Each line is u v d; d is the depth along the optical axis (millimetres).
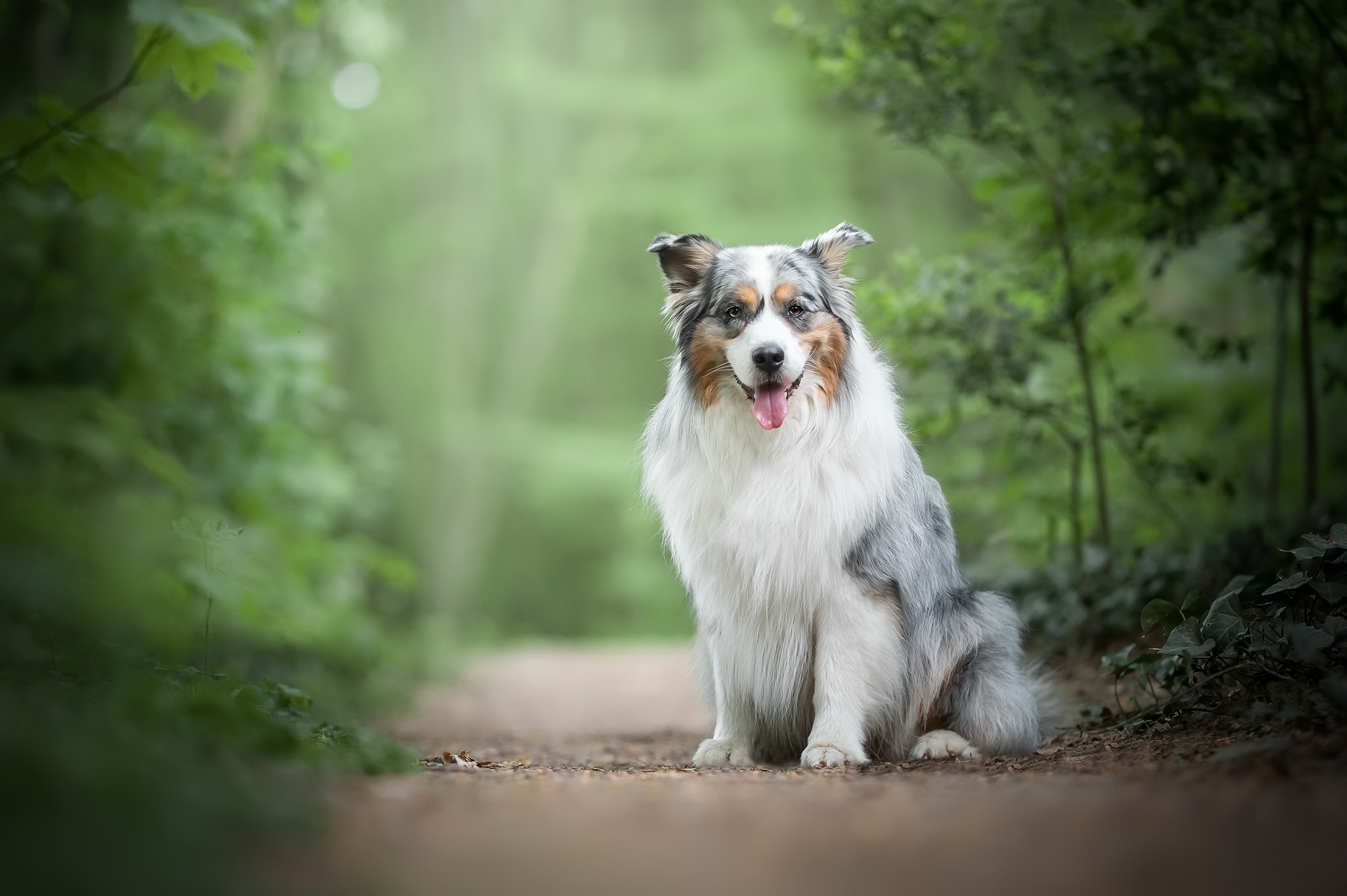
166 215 10727
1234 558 8125
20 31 11867
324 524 13727
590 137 31266
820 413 6031
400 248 28516
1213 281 15336
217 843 3031
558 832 3426
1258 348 13070
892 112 9531
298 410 12711
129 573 6000
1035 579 10164
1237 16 8562
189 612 7211
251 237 11281
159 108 11078
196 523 6973
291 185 14219
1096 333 12828
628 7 31250
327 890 2795
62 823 2846
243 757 4246
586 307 32969
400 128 27781
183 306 11000
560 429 32125
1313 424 9156
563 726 10742
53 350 9875
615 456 31422
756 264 6141
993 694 6191
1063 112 9312
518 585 33250
